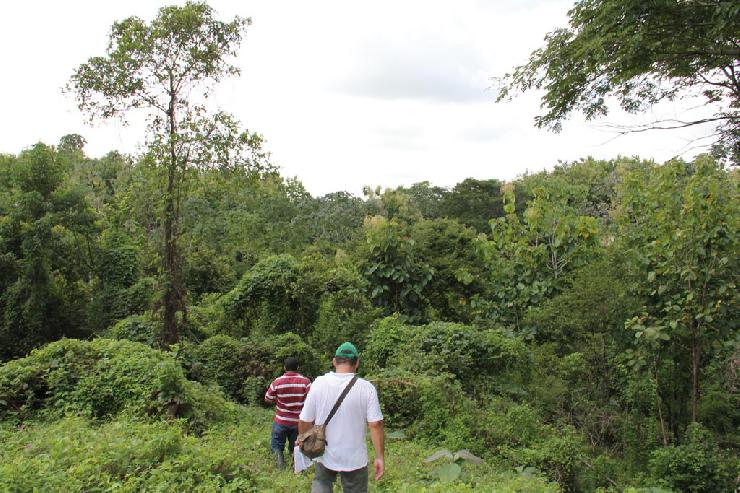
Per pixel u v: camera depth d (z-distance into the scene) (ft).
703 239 32.76
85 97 46.52
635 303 36.47
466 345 42.42
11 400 33.37
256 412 38.81
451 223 63.82
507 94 32.04
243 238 117.29
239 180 50.34
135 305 73.10
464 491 18.28
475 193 175.42
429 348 43.32
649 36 26.66
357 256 59.11
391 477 22.30
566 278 52.31
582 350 39.11
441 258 59.21
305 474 22.49
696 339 33.76
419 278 57.36
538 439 30.73
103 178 131.54
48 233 66.08
